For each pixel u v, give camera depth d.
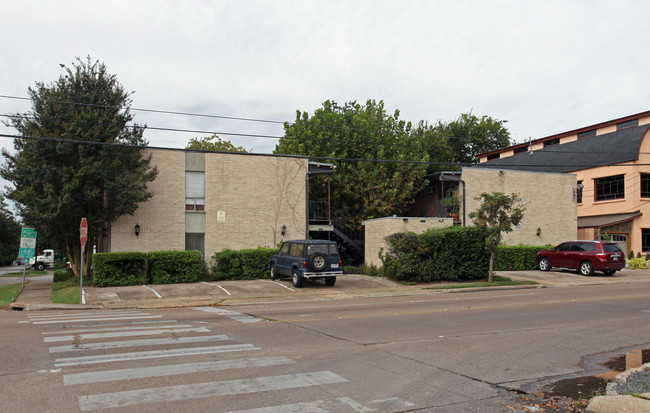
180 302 16.75
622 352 8.63
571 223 32.78
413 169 32.06
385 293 19.31
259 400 5.67
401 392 6.14
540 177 32.12
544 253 27.38
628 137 34.97
